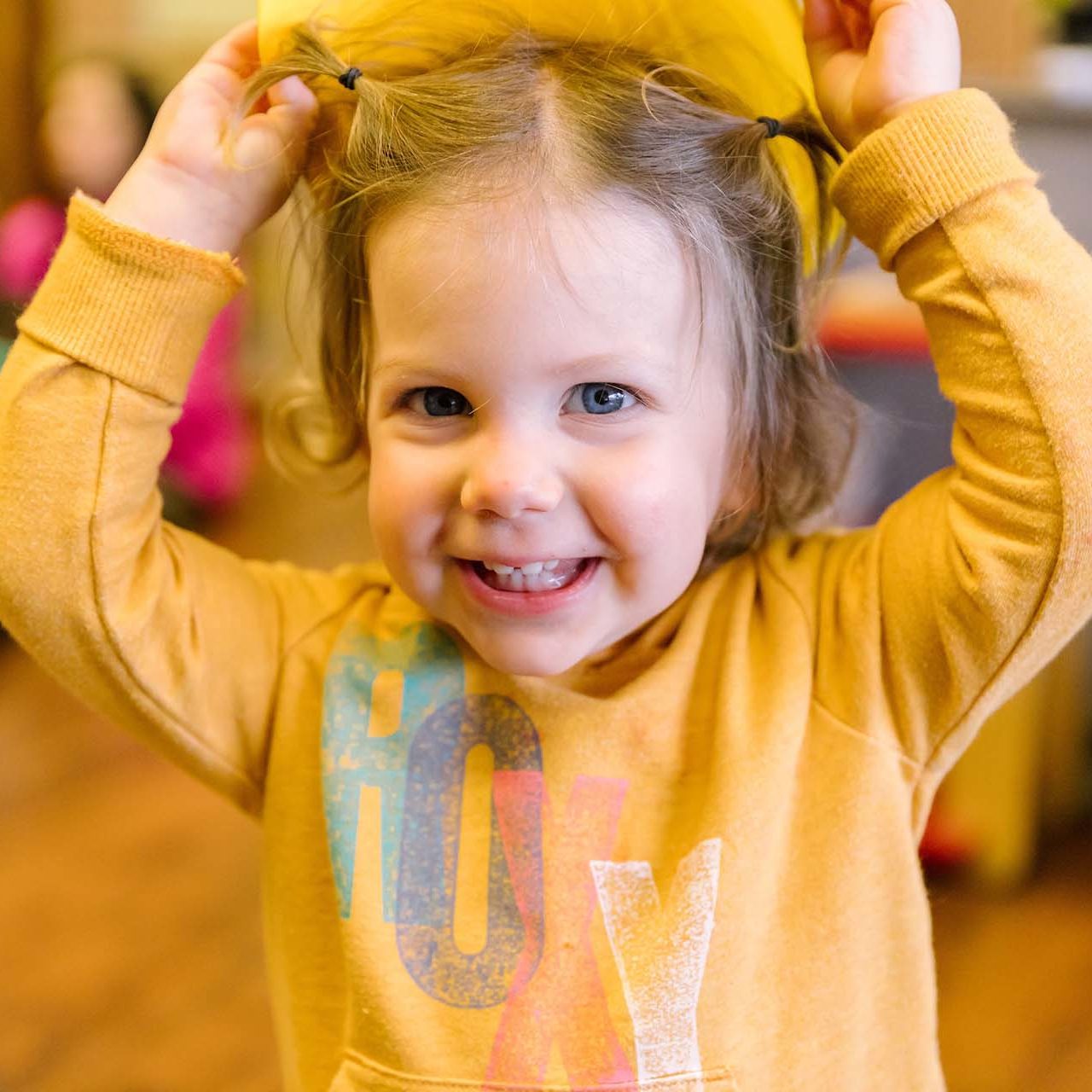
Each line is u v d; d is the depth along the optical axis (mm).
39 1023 1474
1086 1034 1439
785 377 819
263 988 1539
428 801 763
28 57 3477
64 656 739
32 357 717
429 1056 721
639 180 692
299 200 843
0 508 716
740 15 759
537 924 738
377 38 773
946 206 685
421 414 702
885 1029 766
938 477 767
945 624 713
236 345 2916
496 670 775
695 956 718
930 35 710
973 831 1678
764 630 784
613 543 695
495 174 679
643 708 761
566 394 682
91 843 1821
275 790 789
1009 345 676
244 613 797
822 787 749
